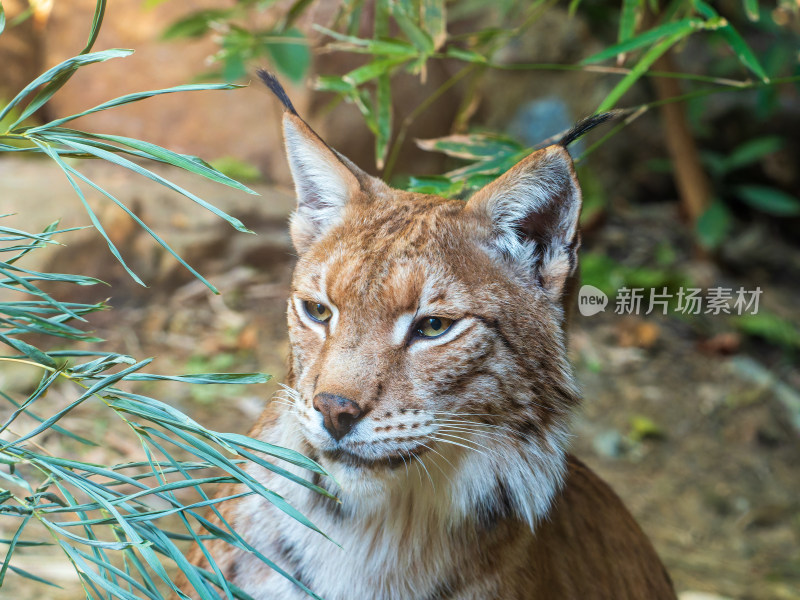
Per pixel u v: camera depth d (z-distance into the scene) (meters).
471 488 5.50
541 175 5.45
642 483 12.36
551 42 17.67
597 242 16.56
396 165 16.58
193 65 15.97
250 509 5.66
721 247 16.16
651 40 7.09
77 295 12.98
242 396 12.10
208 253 14.16
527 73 17.73
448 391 5.29
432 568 5.58
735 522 12.00
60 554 8.52
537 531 6.00
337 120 15.64
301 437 5.52
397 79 16.12
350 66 15.43
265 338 13.34
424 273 5.26
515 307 5.45
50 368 4.00
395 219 5.54
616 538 6.98
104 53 3.80
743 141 17.44
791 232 17.45
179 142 16.02
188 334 13.14
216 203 14.56
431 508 5.52
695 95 7.45
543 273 5.59
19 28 16.02
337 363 5.15
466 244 5.45
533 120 17.64
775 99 15.70
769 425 13.48
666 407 13.59
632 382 13.92
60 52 16.23
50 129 3.94
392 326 5.24
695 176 15.88
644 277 15.24
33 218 12.78
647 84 17.59
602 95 17.34
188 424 3.84
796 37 16.28
